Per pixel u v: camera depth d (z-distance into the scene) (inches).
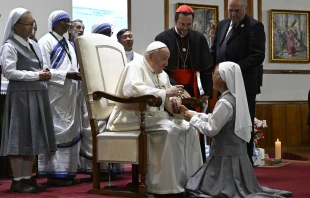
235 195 160.6
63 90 202.2
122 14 354.0
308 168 257.0
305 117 408.5
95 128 176.7
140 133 166.2
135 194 167.2
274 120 402.6
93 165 177.0
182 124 178.5
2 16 310.8
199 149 180.2
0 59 184.4
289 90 408.2
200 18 382.6
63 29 208.1
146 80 176.6
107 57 187.3
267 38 404.5
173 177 165.5
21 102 180.7
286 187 194.1
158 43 179.2
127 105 174.2
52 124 186.9
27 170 185.0
